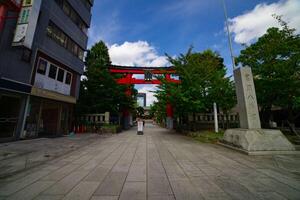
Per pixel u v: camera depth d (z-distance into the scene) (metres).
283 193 3.29
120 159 6.21
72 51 15.27
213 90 13.80
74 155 6.86
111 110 20.00
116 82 20.23
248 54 11.34
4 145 8.27
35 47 10.81
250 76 8.66
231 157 6.48
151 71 25.66
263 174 4.45
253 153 6.76
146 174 4.51
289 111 11.38
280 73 9.39
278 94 10.66
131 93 26.92
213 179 4.10
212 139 11.02
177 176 4.34
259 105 12.51
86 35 17.72
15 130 9.62
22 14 9.06
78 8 15.83
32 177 4.26
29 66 10.41
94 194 3.28
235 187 3.60
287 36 10.16
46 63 12.34
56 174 4.50
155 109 40.62
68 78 15.32
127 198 3.12
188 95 13.98
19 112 9.82
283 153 6.85
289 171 4.71
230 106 14.93
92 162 5.77
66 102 14.52
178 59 15.84
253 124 7.98
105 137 13.47
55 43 12.77
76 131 16.44
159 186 3.68
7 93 8.95
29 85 9.98
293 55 9.34
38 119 11.47
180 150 8.02
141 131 17.11
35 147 8.02
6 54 8.82
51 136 12.52
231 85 13.97
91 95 18.09
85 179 4.12
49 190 3.47
